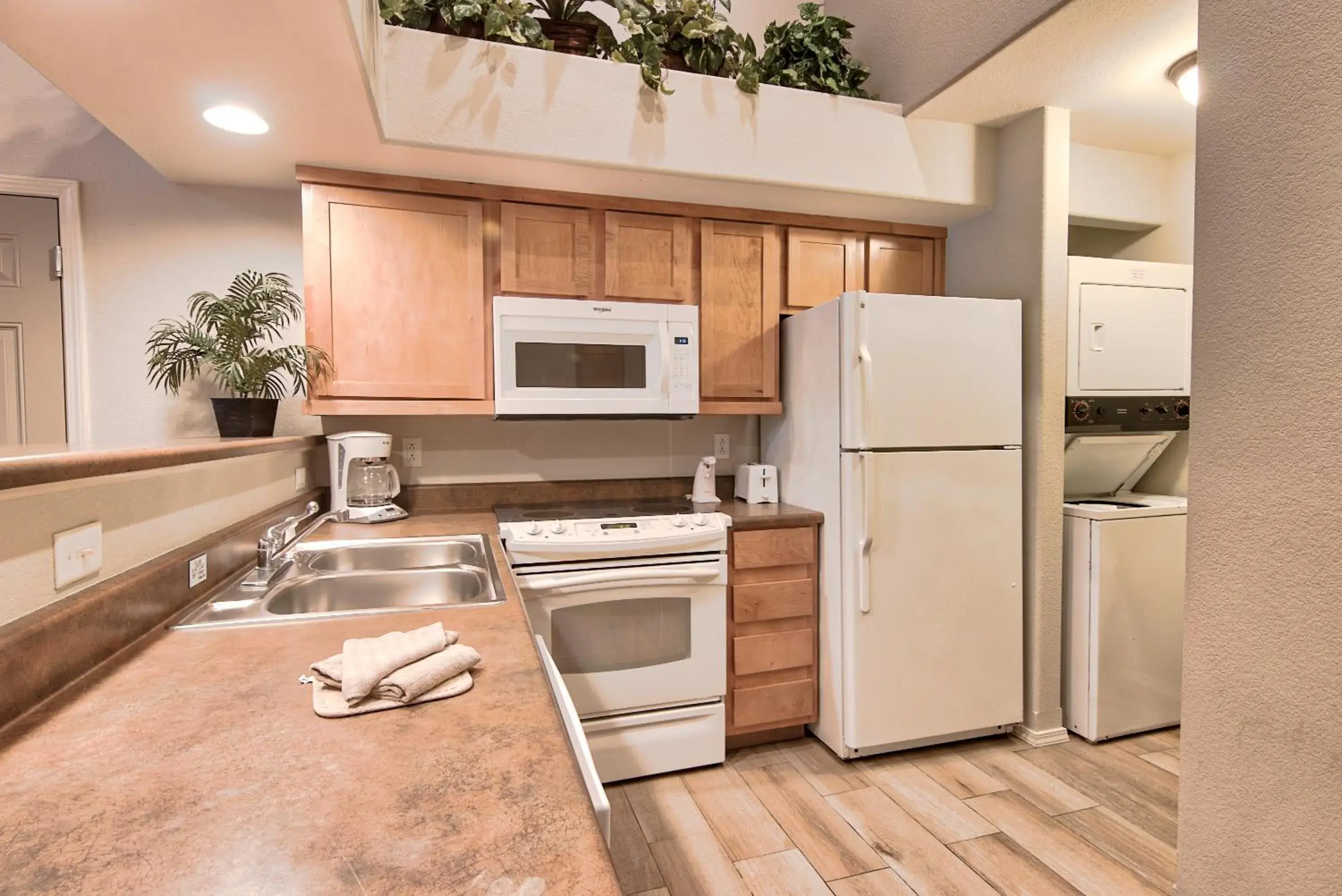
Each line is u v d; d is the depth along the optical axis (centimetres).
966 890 161
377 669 82
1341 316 118
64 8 123
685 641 220
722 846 179
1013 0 191
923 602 224
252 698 82
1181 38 191
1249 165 133
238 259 229
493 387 223
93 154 217
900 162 238
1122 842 179
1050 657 238
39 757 67
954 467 226
